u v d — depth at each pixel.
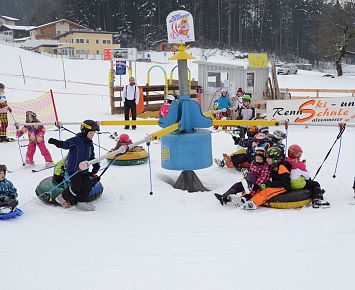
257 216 6.02
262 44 88.06
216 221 5.88
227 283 4.17
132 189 7.42
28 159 9.15
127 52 18.75
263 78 17.06
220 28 85.31
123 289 4.11
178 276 4.34
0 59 38.72
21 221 5.91
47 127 14.32
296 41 91.25
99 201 6.86
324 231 5.45
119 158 9.00
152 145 11.41
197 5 85.50
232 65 16.80
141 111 17.73
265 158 6.49
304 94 31.41
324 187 7.46
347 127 14.47
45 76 32.69
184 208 6.50
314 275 4.30
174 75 36.31
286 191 6.39
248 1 89.31
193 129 7.63
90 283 4.23
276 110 14.72
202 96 17.72
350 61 86.31
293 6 91.44
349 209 6.29
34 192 7.27
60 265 4.63
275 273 4.36
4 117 11.89
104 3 88.81
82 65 40.31
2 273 4.47
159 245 5.13
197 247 5.05
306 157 9.83
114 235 5.46
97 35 68.81
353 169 8.62
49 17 109.69
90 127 6.35
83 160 6.36
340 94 31.41
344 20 49.03
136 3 87.50
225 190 7.41
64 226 5.75
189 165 7.25
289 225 5.67
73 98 23.11
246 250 4.93
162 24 86.06
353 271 4.38
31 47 63.50
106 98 23.83
